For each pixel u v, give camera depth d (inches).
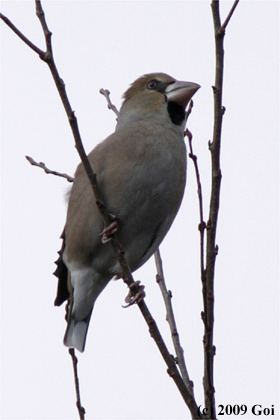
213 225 300.8
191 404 302.5
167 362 309.7
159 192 383.6
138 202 380.2
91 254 390.0
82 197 382.6
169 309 370.0
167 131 402.9
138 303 328.5
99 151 385.4
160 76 443.8
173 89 431.8
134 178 377.4
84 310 405.7
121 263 342.3
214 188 298.2
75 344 402.0
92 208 377.1
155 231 396.8
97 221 377.4
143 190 379.2
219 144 295.0
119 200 376.8
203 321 299.3
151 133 393.1
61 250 407.8
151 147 385.7
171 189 389.7
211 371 299.7
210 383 299.3
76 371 322.3
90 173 329.7
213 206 299.7
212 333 301.0
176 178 392.8
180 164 398.0
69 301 416.5
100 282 402.3
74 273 400.2
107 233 340.8
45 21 288.4
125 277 340.8
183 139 419.2
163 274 387.2
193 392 337.7
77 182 388.5
